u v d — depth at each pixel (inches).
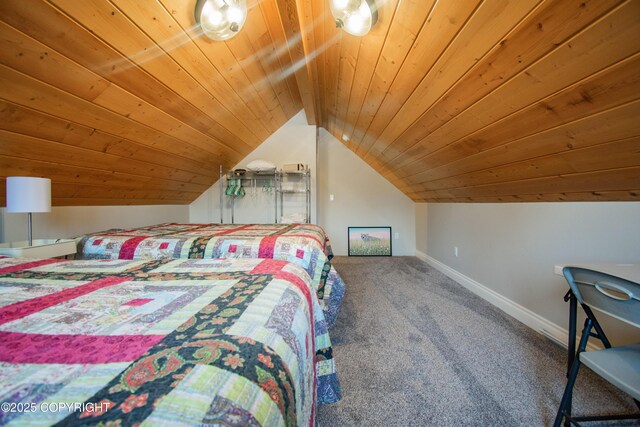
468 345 69.3
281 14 57.6
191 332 22.5
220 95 82.7
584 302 41.7
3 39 39.0
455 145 71.9
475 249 109.4
